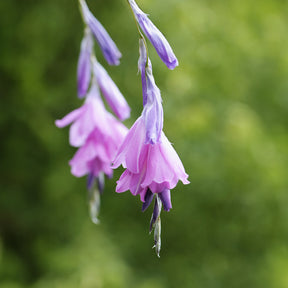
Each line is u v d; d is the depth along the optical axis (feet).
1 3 30.89
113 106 9.84
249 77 34.12
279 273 31.60
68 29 31.76
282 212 32.71
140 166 6.94
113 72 30.94
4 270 30.96
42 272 31.07
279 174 31.68
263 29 34.09
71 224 31.17
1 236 33.30
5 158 32.78
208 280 33.14
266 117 34.86
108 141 9.53
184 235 33.78
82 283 28.12
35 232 32.53
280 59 33.88
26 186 33.19
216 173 30.45
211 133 30.17
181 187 31.30
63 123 9.72
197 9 30.76
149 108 7.10
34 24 30.53
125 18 31.19
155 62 28.99
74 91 31.42
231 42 32.19
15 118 32.09
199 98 30.99
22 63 31.35
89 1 31.81
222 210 33.35
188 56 30.48
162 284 31.55
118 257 29.96
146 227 33.01
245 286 33.01
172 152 7.00
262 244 34.12
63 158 31.83
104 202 32.37
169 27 30.27
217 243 34.14
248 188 31.83
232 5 33.78
